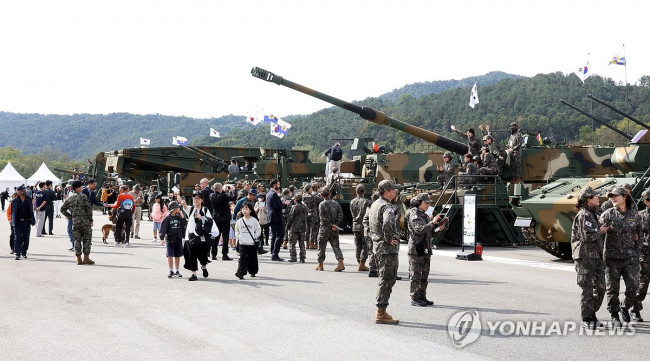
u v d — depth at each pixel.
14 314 10.14
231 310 10.50
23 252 18.06
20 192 17.73
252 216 14.30
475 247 17.89
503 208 22.28
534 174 24.06
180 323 9.52
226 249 18.08
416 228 10.90
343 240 24.86
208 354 7.82
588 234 9.08
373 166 29.86
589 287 9.17
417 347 8.14
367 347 8.14
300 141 174.88
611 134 111.75
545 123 155.88
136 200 25.45
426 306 10.91
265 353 7.86
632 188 16.33
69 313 10.23
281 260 18.06
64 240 24.12
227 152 46.06
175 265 14.45
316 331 9.02
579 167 24.48
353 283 13.58
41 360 7.57
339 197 27.53
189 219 13.98
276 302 11.24
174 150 44.19
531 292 12.34
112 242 23.84
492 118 177.12
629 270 9.30
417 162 29.84
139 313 10.23
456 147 24.45
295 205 17.69
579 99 175.38
